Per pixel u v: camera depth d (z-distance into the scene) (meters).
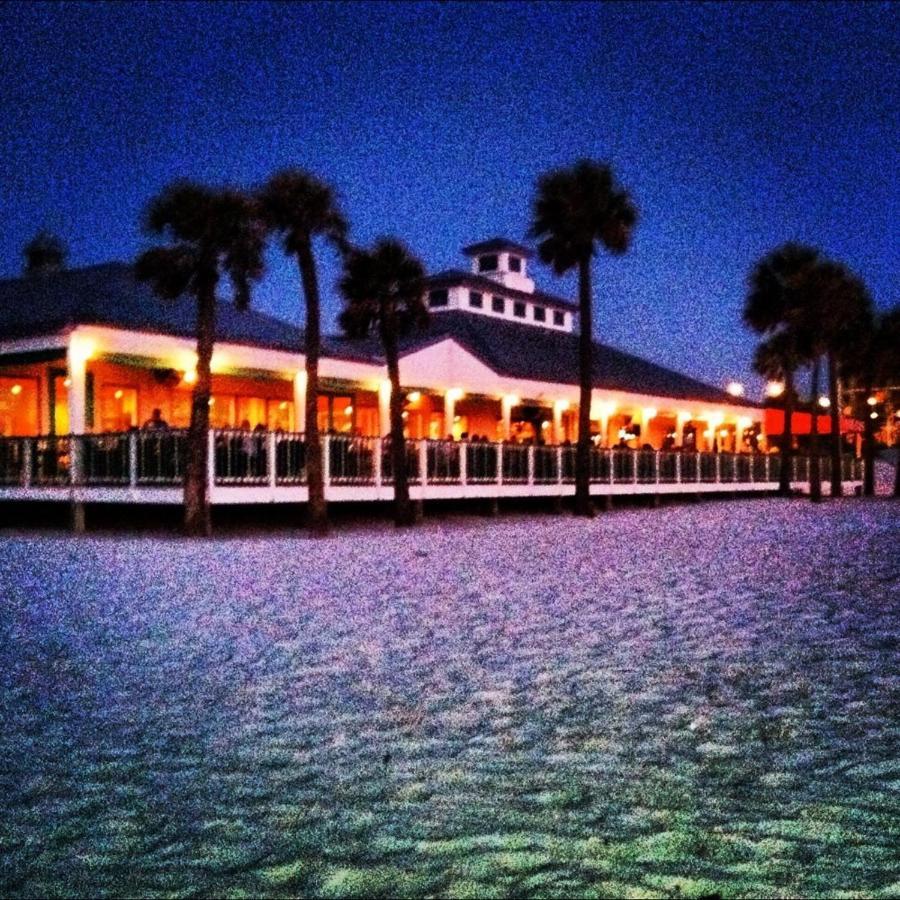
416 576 14.05
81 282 28.44
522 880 3.93
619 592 12.40
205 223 19.30
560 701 6.86
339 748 5.82
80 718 6.57
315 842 4.39
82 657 8.51
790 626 9.72
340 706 6.80
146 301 27.56
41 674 7.88
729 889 3.81
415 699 6.97
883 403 68.50
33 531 22.09
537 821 4.59
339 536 21.41
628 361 50.72
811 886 3.84
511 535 21.98
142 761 5.64
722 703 6.74
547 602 11.53
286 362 27.38
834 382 47.03
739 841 4.31
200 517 20.16
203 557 16.39
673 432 49.72
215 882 3.99
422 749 5.78
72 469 21.78
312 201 20.67
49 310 25.28
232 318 29.83
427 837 4.42
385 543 19.58
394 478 24.41
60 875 4.10
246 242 19.80
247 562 15.72
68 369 22.52
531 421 40.06
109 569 14.64
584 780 5.18
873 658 8.13
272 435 22.09
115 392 25.44
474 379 33.91
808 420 61.81
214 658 8.45
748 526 25.11
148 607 11.16
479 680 7.53
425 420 35.50
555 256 31.06
